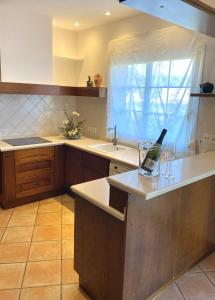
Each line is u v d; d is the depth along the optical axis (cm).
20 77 327
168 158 192
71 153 353
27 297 187
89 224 179
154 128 299
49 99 396
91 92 356
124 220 152
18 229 278
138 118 317
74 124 390
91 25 362
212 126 253
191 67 255
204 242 233
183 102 267
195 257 226
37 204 343
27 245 249
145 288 180
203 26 197
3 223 290
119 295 164
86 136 414
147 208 163
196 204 209
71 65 414
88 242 183
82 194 177
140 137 319
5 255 233
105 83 365
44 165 347
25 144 328
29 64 332
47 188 357
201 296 193
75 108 427
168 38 271
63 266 221
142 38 298
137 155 288
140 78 307
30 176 335
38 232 273
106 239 167
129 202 150
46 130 401
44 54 343
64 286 199
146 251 171
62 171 369
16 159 317
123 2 151
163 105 286
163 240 183
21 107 368
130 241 157
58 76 401
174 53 268
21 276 207
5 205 323
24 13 314
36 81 342
